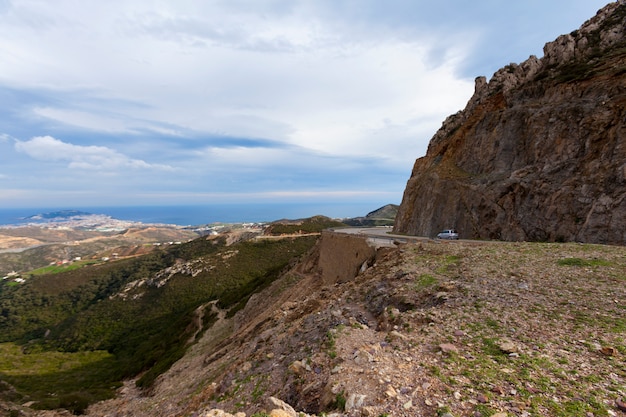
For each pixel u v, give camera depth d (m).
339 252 28.22
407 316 9.73
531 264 13.28
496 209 25.50
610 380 5.39
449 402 4.95
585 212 20.14
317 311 14.69
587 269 11.94
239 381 10.24
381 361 6.68
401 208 38.12
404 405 5.00
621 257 13.05
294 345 11.02
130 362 50.03
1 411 26.28
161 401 17.58
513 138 27.97
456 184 30.25
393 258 18.39
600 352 6.47
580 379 5.49
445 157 35.44
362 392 5.57
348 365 6.84
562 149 23.36
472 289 11.08
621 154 19.83
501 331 7.95
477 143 31.70
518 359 6.40
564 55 30.22
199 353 32.28
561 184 22.03
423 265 15.17
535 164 24.86
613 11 31.28
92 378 48.69
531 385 5.34
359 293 14.62
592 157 21.36
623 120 20.48
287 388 7.55
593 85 23.81
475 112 35.16
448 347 7.13
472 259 15.05
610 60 24.80
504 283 11.36
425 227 31.50
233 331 35.72
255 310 36.12
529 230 22.77
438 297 10.88
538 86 28.64
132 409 19.73
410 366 6.39
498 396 5.03
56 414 26.75
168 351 44.62
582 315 8.35
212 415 5.56
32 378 49.53
